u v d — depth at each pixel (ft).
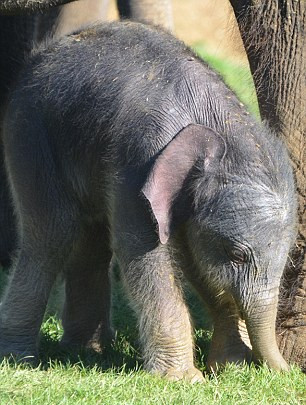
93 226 40.14
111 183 37.42
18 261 39.73
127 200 36.65
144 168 36.35
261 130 36.65
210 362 38.22
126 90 37.73
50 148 39.09
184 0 116.37
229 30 40.96
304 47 36.96
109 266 41.52
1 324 39.42
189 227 36.58
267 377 35.83
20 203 39.70
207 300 38.34
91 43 39.91
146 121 36.76
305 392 35.76
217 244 36.06
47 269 39.42
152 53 38.58
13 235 50.42
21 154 39.34
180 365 36.65
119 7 52.49
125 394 34.22
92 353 40.45
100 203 38.81
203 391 35.12
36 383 34.68
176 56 38.40
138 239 36.65
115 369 37.47
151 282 36.73
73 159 38.81
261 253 35.60
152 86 37.47
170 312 36.70
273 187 35.60
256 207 35.42
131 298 37.32
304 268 37.55
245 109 37.52
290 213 35.78
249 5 37.50
